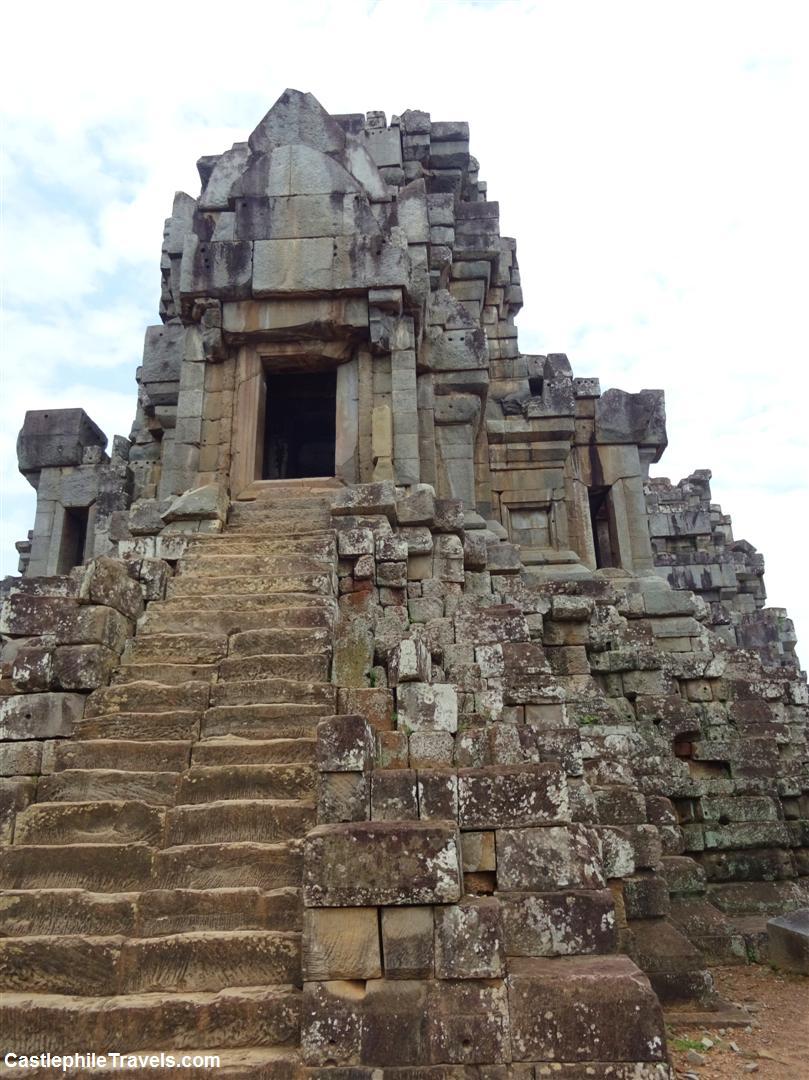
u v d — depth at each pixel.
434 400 15.58
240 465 13.74
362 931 5.19
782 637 28.50
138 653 8.81
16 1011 5.29
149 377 17.19
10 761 7.55
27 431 21.55
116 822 6.65
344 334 14.21
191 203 16.88
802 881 12.02
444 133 21.81
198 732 7.64
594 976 4.98
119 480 19.73
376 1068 4.84
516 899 5.43
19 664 8.08
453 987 5.00
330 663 8.66
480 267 19.69
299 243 14.20
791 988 8.66
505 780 5.78
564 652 12.06
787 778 12.59
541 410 17.98
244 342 14.36
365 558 10.67
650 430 18.84
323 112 15.59
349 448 13.88
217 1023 5.21
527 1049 4.82
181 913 5.91
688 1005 7.41
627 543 18.19
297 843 6.31
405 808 5.72
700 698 13.45
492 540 13.59
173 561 10.77
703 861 11.97
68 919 5.94
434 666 8.38
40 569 20.56
